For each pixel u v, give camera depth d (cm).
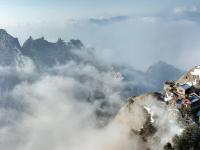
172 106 16075
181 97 16250
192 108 15338
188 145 13775
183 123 14988
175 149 13912
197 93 16325
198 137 13950
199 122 14800
